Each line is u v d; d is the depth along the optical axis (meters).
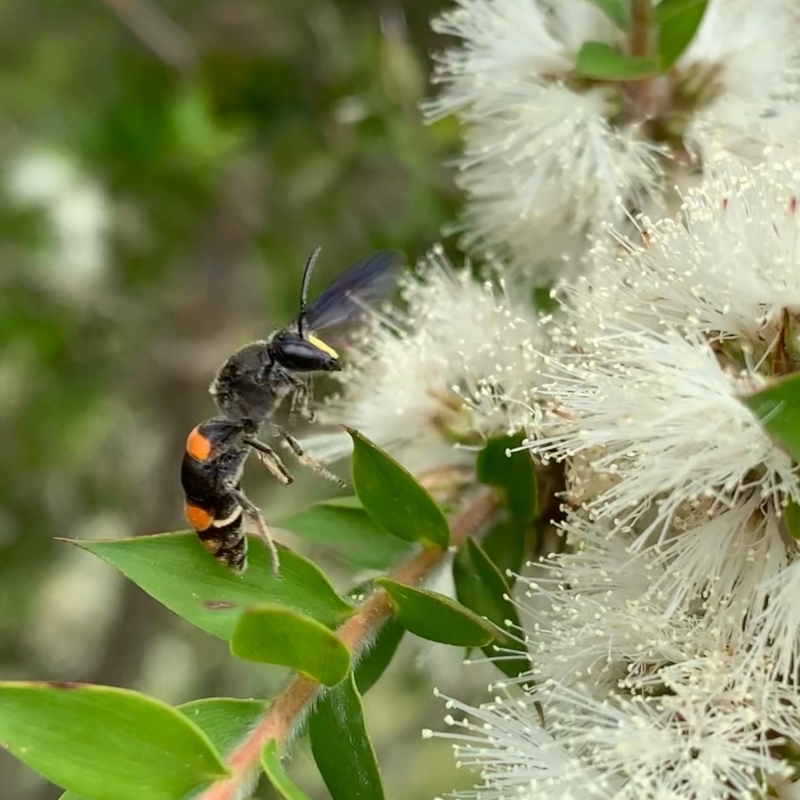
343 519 0.09
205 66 0.14
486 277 0.10
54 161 0.16
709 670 0.08
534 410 0.09
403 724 0.17
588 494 0.08
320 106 0.14
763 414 0.07
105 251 0.17
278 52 0.14
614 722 0.08
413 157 0.13
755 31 0.09
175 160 0.15
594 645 0.08
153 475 0.18
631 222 0.09
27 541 0.18
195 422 0.17
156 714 0.08
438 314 0.09
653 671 0.08
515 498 0.09
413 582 0.09
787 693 0.08
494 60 0.10
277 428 0.09
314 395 0.10
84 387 0.17
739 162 0.09
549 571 0.09
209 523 0.08
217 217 0.16
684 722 0.08
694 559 0.08
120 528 0.19
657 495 0.08
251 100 0.14
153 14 0.15
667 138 0.09
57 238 0.16
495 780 0.08
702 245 0.08
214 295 0.16
